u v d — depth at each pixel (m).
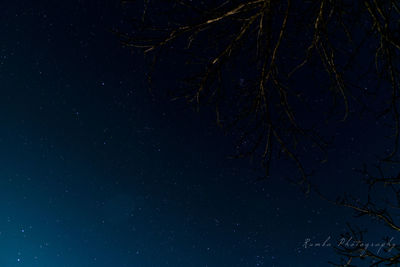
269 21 2.36
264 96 2.50
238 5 2.34
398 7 2.25
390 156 2.40
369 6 2.27
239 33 2.46
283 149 2.52
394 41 2.23
